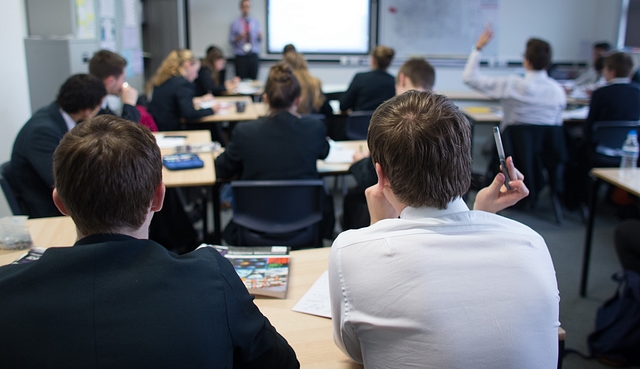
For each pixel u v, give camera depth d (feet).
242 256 4.93
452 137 2.99
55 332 2.35
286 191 7.38
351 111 14.89
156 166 2.81
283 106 7.64
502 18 25.48
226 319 2.65
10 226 5.12
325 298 4.37
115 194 2.59
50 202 7.43
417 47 25.57
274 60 25.35
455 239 2.94
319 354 3.69
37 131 7.23
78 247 2.53
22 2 12.56
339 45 25.46
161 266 2.57
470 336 2.74
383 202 3.79
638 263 7.36
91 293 2.43
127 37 18.83
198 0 24.64
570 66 25.99
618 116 12.40
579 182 12.84
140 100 12.94
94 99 7.41
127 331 2.39
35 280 2.44
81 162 2.57
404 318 2.79
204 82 18.25
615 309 7.35
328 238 8.25
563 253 10.72
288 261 4.88
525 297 2.85
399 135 3.01
